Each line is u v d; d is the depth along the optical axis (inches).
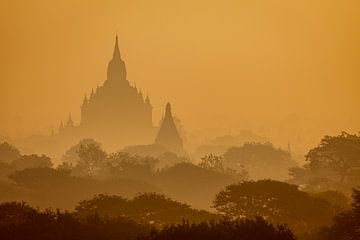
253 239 7568.9
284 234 7869.1
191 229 7701.8
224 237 7519.7
